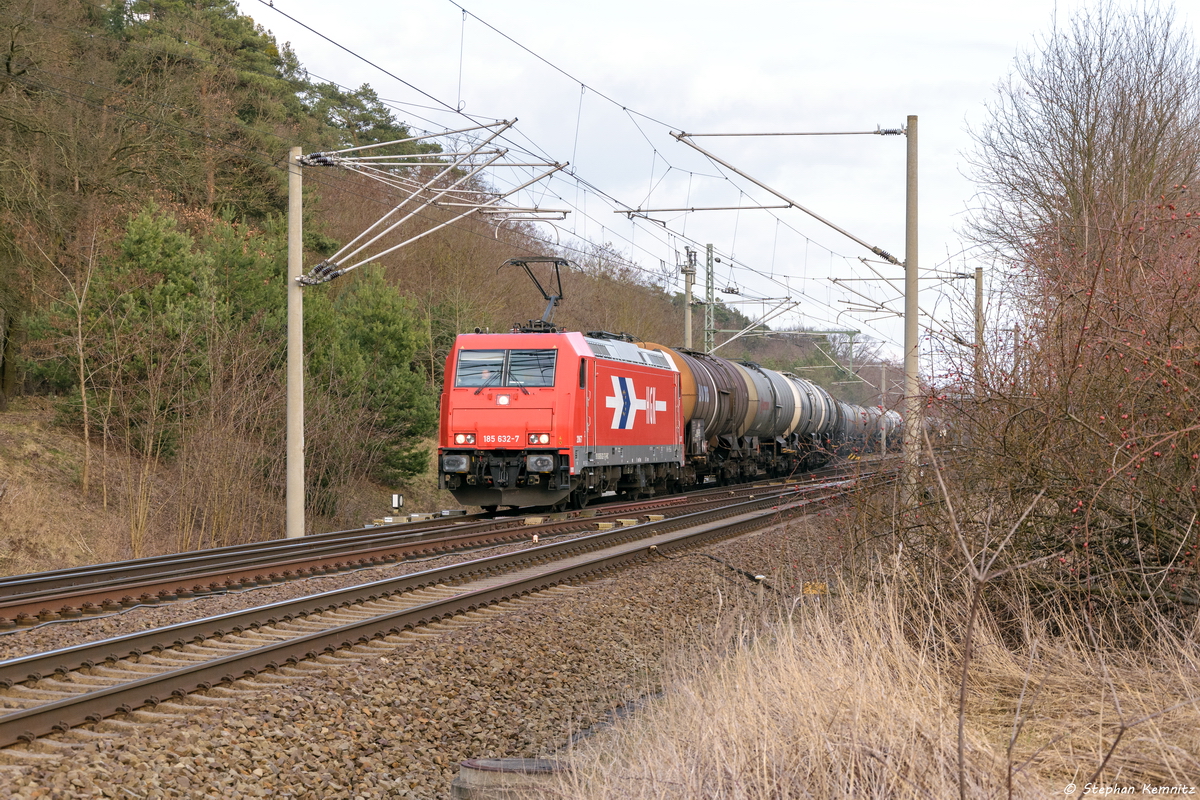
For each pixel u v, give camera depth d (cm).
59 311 2272
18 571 1784
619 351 2333
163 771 581
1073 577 764
